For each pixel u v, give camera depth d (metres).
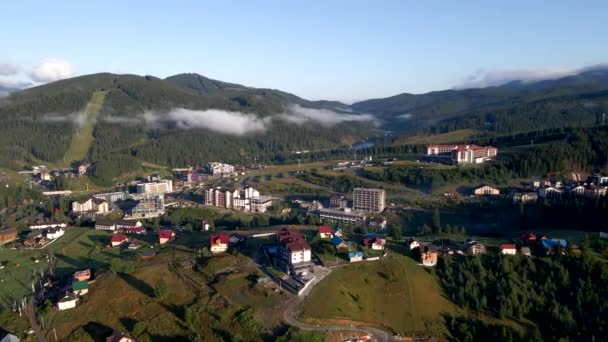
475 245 183.75
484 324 140.38
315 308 136.75
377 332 133.12
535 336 132.12
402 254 183.00
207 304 142.00
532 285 156.50
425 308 147.50
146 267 175.38
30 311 152.62
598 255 177.12
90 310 147.75
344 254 176.88
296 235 188.75
